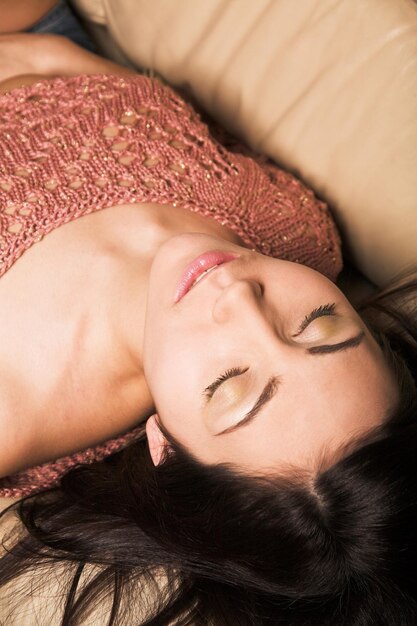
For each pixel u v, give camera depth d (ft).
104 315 3.28
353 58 3.48
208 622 3.17
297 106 3.69
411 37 3.35
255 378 2.61
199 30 3.89
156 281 2.90
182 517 3.04
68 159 3.32
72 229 3.28
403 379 2.93
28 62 3.82
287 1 3.60
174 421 2.84
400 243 3.52
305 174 3.77
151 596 3.35
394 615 2.72
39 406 3.23
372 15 3.41
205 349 2.68
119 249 3.32
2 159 3.25
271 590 2.90
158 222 3.34
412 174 3.39
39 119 3.37
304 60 3.61
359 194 3.58
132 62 4.40
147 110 3.52
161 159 3.42
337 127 3.58
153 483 3.15
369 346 2.75
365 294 3.98
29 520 3.42
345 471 2.60
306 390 2.59
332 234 3.64
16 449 3.21
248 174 3.55
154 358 2.83
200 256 2.81
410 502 2.64
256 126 3.88
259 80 3.77
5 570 3.40
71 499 3.44
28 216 3.20
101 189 3.31
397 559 2.66
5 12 3.95
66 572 3.45
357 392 2.63
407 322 3.54
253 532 2.80
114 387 3.37
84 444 3.44
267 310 2.69
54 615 3.41
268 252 3.43
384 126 3.43
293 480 2.64
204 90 4.01
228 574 3.03
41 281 3.21
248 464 2.71
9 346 3.17
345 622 2.81
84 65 3.89
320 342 2.65
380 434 2.65
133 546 3.31
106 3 4.30
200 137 3.53
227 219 3.38
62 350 3.24
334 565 2.73
